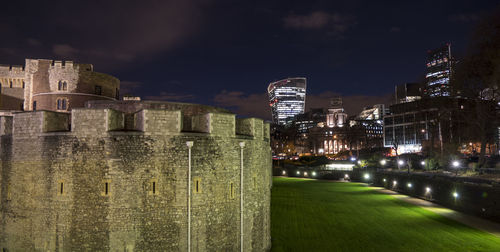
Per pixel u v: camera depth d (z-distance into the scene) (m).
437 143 99.19
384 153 150.38
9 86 54.25
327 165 134.25
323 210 49.59
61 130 23.41
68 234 20.84
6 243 22.94
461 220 41.94
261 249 26.89
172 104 28.72
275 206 52.66
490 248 30.33
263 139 28.11
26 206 22.19
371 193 69.88
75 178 20.94
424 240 33.19
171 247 20.97
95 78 51.31
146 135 21.00
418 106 100.75
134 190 20.64
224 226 23.09
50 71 49.72
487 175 60.31
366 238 34.12
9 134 23.78
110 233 20.39
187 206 21.38
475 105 75.38
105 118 20.88
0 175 23.86
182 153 21.55
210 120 22.75
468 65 66.00
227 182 23.41
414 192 65.12
